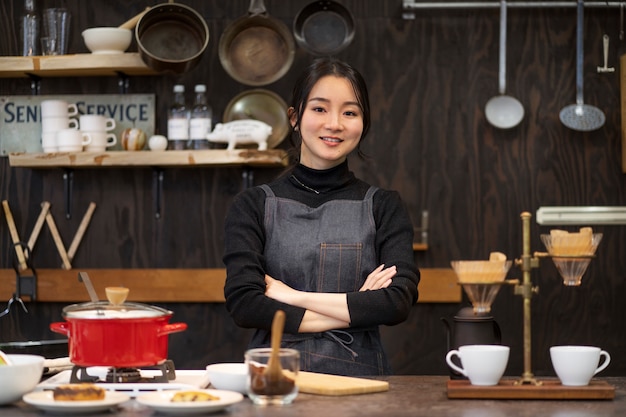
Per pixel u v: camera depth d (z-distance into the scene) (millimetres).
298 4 5004
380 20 4953
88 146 4785
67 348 3023
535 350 4895
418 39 4949
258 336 2875
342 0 4965
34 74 4934
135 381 2322
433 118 4938
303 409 2016
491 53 4934
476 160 4934
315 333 2811
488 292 2240
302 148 3070
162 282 4953
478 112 4934
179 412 1951
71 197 5078
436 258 4918
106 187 5070
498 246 4910
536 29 4930
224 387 2244
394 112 4949
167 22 4844
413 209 4934
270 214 2994
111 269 5023
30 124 5074
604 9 4918
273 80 4809
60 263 5062
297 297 2801
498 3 4848
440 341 4895
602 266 4883
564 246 2258
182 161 4664
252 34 4902
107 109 5023
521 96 4918
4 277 5020
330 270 2947
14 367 2074
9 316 5055
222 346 5000
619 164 4898
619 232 4883
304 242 2955
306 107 2994
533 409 2023
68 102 5043
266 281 2887
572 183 4906
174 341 5012
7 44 5109
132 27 4805
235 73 4875
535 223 4906
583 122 4848
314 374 2447
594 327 4883
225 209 5012
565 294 4898
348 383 2281
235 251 2912
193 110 4785
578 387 2158
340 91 2967
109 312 2277
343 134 2979
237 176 5008
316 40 4871
